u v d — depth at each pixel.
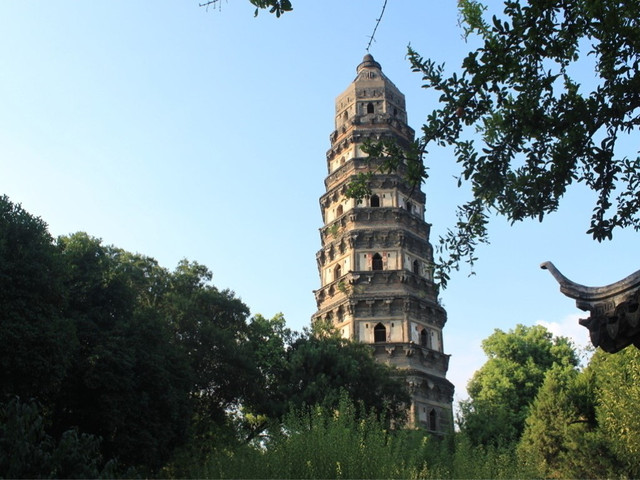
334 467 22.75
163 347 38.81
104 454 34.28
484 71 13.20
